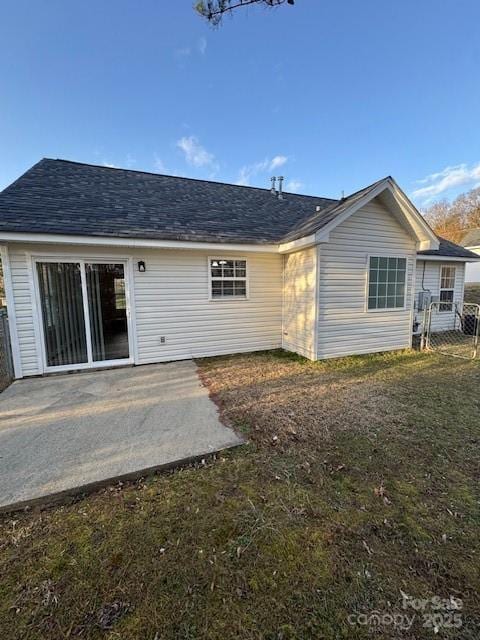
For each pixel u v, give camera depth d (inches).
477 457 114.0
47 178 275.1
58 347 226.8
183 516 84.6
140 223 239.6
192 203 308.8
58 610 59.0
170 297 256.2
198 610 59.1
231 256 275.4
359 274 266.2
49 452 117.0
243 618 57.6
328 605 60.0
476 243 960.9
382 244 272.2
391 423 142.1
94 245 215.5
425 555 71.2
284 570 67.6
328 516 83.9
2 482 98.0
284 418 147.6
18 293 211.5
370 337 280.1
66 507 89.4
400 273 285.3
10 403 169.6
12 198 227.5
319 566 68.5
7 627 56.0
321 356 259.6
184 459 111.0
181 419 147.4
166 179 356.2
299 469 106.4
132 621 57.0
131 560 70.2
